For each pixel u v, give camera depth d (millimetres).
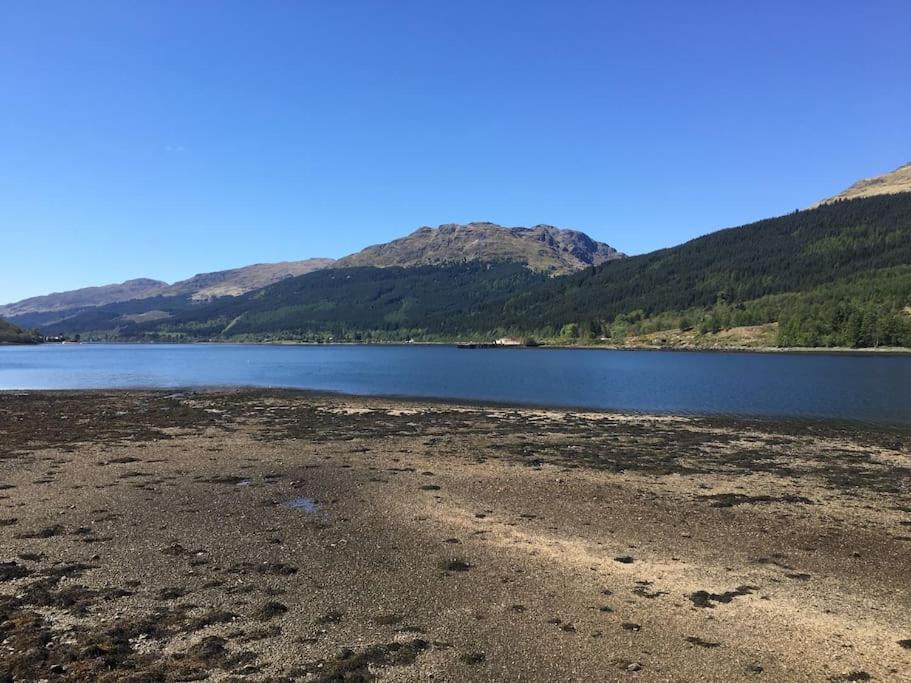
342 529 17047
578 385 72938
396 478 23734
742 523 18062
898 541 16500
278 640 10500
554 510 19297
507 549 15508
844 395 58562
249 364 131125
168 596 12297
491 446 31375
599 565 14430
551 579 13516
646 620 11484
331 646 10305
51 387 71875
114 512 18547
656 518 18516
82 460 27125
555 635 10820
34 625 10797
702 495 21453
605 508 19609
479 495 21141
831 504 20312
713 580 13570
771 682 9320
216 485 22281
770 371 93812
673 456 28766
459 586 13062
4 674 9109
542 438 34062
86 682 8938
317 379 85375
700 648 10391
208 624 11102
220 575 13531
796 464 27078
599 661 9906
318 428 37938
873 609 12102
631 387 69375
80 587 12688
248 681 9062
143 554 14836
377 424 39688
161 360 150750
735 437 34406
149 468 25391
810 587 13211
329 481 23109
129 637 10500
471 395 61312
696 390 65062
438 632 10891
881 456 29109
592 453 29422
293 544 15727
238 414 45000
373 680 9219
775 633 11000
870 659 10078
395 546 15656
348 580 13344
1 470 24797
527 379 82938
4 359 154750
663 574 13891
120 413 45219
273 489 21734
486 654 10094
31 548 15188
